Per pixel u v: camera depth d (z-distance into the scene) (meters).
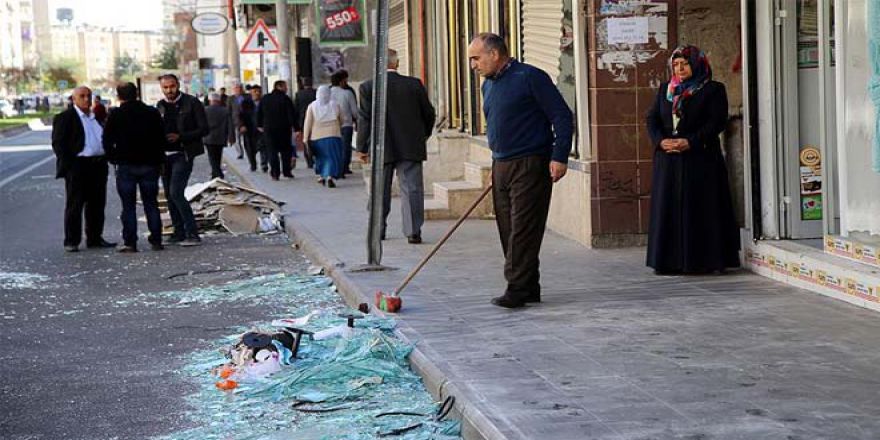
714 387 6.79
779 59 10.41
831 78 9.72
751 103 10.56
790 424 6.02
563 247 12.83
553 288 10.33
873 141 8.80
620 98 12.44
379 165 11.79
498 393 6.84
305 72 28.41
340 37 26.73
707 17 12.23
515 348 8.02
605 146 12.51
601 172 12.52
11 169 34.56
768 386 6.77
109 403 7.68
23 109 112.75
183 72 101.69
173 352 9.16
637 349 7.83
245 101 27.92
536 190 9.41
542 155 9.41
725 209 10.56
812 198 10.50
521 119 9.34
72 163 15.23
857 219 9.23
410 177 13.80
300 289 11.82
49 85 191.62
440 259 12.50
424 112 13.88
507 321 8.95
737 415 6.21
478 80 18.86
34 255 15.08
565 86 13.37
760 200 10.60
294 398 7.57
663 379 7.02
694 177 10.49
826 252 9.73
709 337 8.10
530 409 6.47
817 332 8.13
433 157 19.16
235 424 7.06
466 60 19.55
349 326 8.80
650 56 12.40
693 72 10.46
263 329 9.07
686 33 12.33
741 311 8.95
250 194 17.58
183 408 7.49
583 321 8.82
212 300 11.43
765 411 6.27
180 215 15.88
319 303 11.05
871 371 7.04
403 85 13.77
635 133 12.50
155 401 7.70
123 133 14.90
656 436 5.90
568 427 6.11
